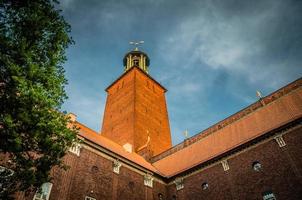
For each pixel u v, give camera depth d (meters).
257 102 30.72
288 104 26.81
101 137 31.92
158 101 52.66
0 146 9.81
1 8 10.98
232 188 23.72
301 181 19.58
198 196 26.19
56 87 11.83
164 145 45.28
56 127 11.46
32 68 10.77
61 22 12.73
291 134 22.22
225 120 32.97
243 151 24.94
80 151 23.05
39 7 11.79
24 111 10.15
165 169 33.03
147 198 26.69
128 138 40.78
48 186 18.86
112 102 52.16
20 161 10.84
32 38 11.65
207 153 29.69
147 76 54.53
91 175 22.61
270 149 22.97
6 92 10.28
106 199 22.53
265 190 21.42
